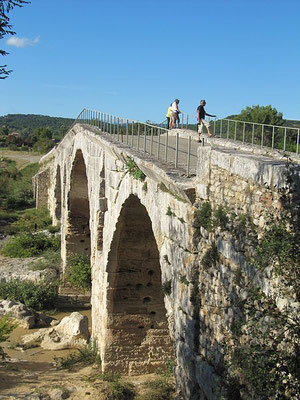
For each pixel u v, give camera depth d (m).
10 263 40.66
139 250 19.53
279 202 7.40
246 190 8.55
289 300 7.03
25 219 61.22
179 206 11.30
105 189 21.50
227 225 9.25
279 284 7.23
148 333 20.39
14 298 32.03
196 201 10.62
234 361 8.11
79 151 31.03
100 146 22.34
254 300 7.88
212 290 9.84
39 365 21.98
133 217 18.23
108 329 20.11
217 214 9.59
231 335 8.83
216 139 20.98
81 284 33.41
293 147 20.67
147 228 18.88
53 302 32.66
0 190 79.88
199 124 22.55
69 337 25.38
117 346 20.20
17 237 47.56
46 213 62.72
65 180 36.56
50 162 65.50
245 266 8.41
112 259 19.72
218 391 8.95
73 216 35.19
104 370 20.11
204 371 9.71
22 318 28.33
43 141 125.25
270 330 7.15
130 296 20.14
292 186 7.18
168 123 30.23
